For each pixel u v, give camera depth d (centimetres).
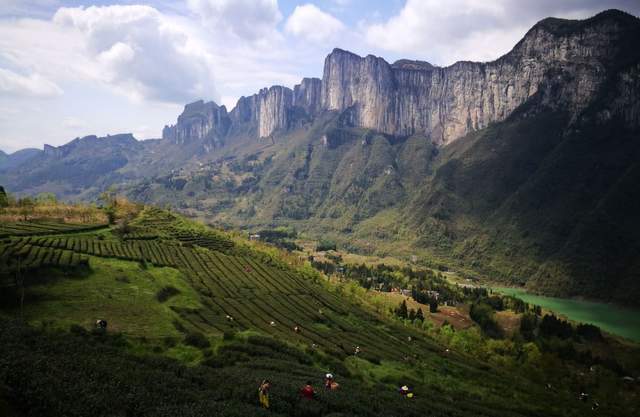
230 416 4691
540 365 15712
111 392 4697
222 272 16400
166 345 8050
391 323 17188
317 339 11500
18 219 17538
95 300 10000
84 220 19325
